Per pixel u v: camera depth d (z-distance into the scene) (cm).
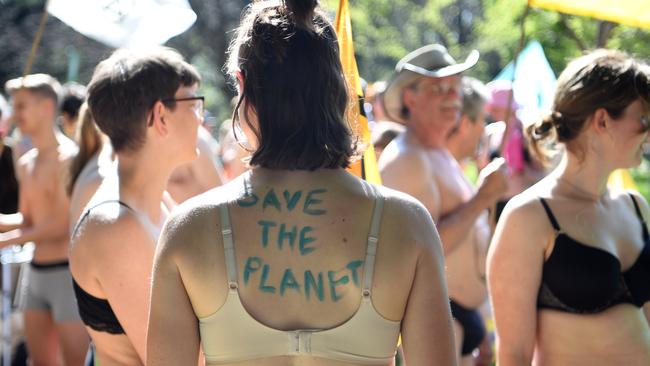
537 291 272
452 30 1902
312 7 189
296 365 181
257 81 187
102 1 382
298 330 180
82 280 254
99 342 260
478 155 630
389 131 485
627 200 291
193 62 1942
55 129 526
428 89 410
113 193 259
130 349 257
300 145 187
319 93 187
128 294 247
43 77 534
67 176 393
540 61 759
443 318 186
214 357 184
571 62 290
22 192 525
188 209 190
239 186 191
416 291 187
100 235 249
